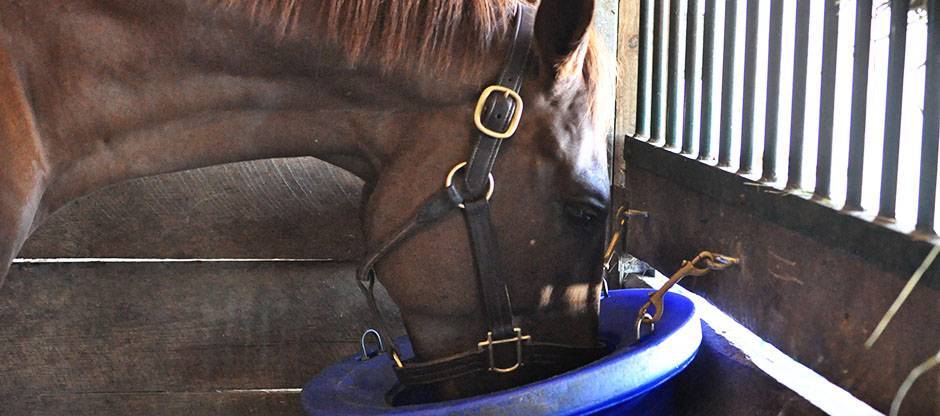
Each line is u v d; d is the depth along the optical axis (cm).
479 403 118
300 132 127
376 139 127
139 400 184
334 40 121
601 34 176
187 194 179
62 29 119
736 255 138
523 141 123
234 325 183
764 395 130
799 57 124
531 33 122
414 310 130
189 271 181
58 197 127
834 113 118
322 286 183
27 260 179
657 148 161
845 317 114
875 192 124
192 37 121
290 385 185
